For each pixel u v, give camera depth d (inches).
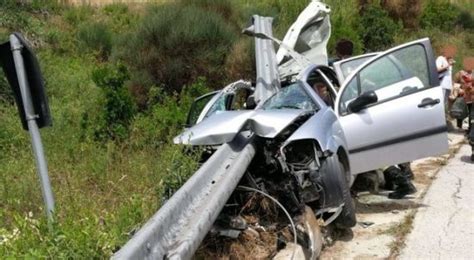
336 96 260.7
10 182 265.6
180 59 454.9
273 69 303.4
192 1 525.3
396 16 885.2
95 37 629.6
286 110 228.7
